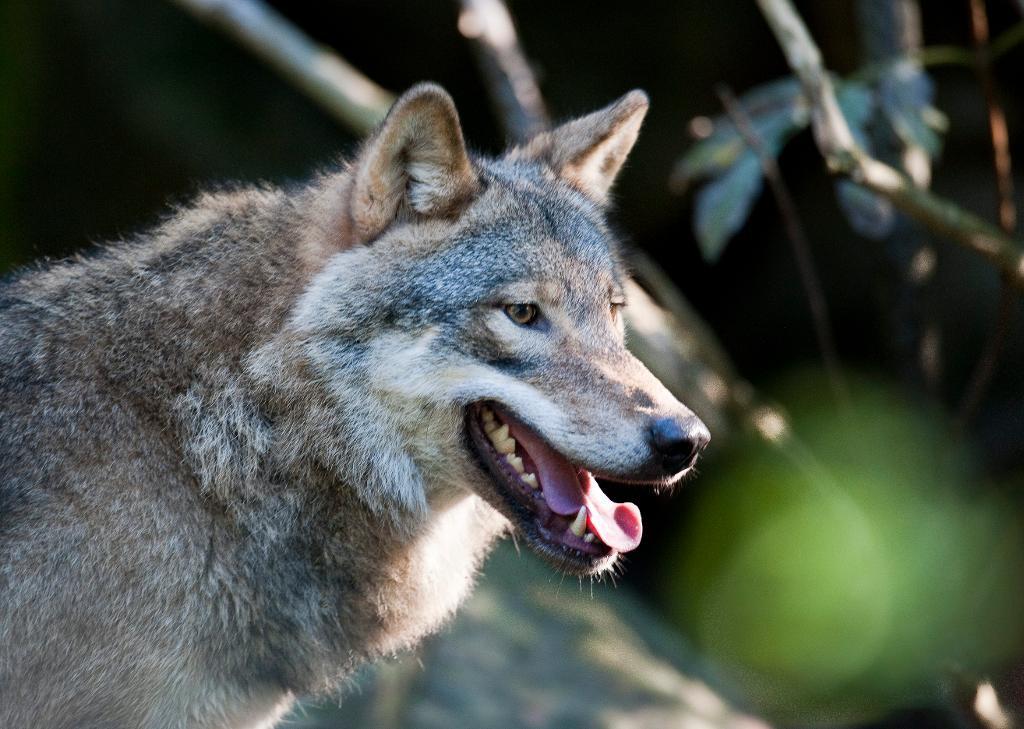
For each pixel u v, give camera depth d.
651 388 7.30
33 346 7.36
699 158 10.96
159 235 7.78
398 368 7.23
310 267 7.36
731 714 11.16
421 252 7.35
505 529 8.67
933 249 16.17
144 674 6.88
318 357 7.18
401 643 8.01
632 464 7.09
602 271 7.73
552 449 7.45
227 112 17.52
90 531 6.83
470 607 11.26
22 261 17.09
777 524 14.98
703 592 15.77
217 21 12.26
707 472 15.98
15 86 16.89
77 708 6.85
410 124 7.19
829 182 16.91
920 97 10.82
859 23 12.24
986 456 15.73
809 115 10.80
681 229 17.45
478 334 7.32
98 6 17.16
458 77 17.78
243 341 7.26
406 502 7.44
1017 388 16.17
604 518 7.47
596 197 8.59
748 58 17.14
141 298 7.39
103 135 17.28
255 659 7.27
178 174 17.33
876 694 13.23
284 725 9.66
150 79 17.34
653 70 17.16
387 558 7.57
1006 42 10.38
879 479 12.95
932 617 12.31
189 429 7.12
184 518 7.02
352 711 9.90
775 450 12.20
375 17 17.53
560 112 17.23
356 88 12.30
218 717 7.24
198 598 6.99
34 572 6.76
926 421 12.82
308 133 17.70
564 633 11.30
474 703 10.22
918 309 12.81
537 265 7.43
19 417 7.12
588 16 17.06
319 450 7.23
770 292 17.38
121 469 6.98
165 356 7.23
